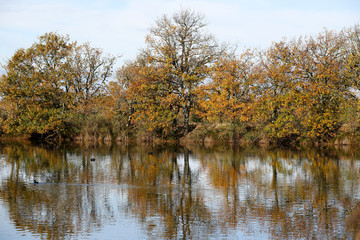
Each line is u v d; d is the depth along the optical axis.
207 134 46.22
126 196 17.58
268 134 42.78
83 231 13.02
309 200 16.94
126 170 24.78
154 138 47.28
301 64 43.06
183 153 35.00
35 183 20.19
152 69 45.25
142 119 46.75
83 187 19.42
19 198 17.11
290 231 13.00
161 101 45.44
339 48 42.75
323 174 23.42
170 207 15.79
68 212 15.10
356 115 40.72
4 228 13.27
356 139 41.12
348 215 14.71
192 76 44.34
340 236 12.53
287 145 42.47
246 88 45.03
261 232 12.91
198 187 19.58
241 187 19.62
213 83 45.62
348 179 21.77
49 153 34.31
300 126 42.00
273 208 15.68
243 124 45.19
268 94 43.62
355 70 40.22
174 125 47.09
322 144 42.12
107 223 13.80
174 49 45.66
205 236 12.58
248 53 45.22
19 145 42.09
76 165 26.83
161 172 24.12
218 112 45.00
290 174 23.44
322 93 40.81
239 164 27.78
